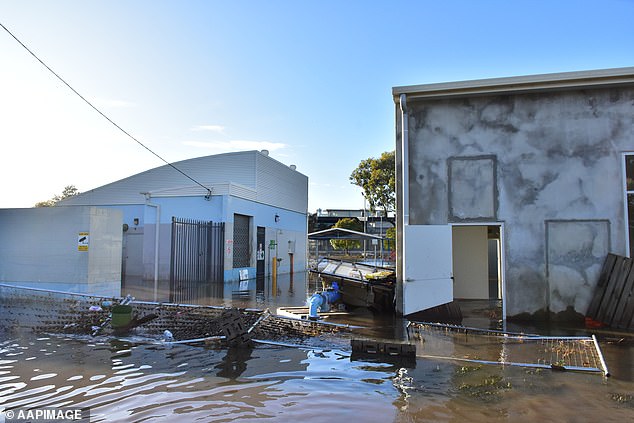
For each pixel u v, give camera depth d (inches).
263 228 880.3
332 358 245.1
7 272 457.4
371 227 1937.7
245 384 198.5
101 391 187.3
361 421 158.1
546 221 391.9
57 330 310.2
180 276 705.6
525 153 400.2
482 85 395.9
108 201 845.8
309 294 571.2
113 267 478.6
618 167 384.5
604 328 346.3
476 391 190.1
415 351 245.1
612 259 364.8
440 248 405.1
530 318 387.9
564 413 165.5
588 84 381.7
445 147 414.6
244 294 562.9
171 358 242.2
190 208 749.3
